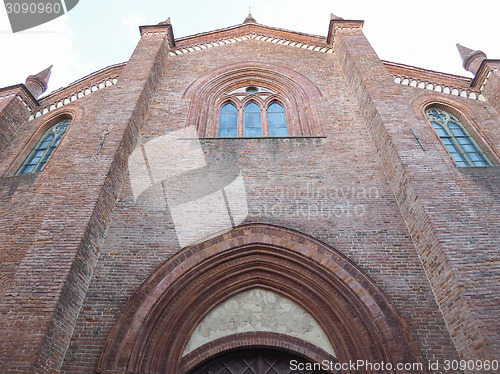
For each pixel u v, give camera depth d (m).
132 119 11.30
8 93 14.55
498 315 6.59
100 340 7.25
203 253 8.71
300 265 8.77
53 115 14.38
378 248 8.80
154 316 7.68
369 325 7.53
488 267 7.27
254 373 7.99
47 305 6.79
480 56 15.54
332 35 16.31
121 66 15.28
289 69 15.20
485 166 10.79
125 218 9.41
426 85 14.29
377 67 13.12
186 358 7.84
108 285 8.09
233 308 8.70
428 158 9.55
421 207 8.45
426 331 7.38
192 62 15.77
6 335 6.41
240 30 17.64
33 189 10.93
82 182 9.04
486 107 13.30
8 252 9.05
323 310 8.34
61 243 7.75
